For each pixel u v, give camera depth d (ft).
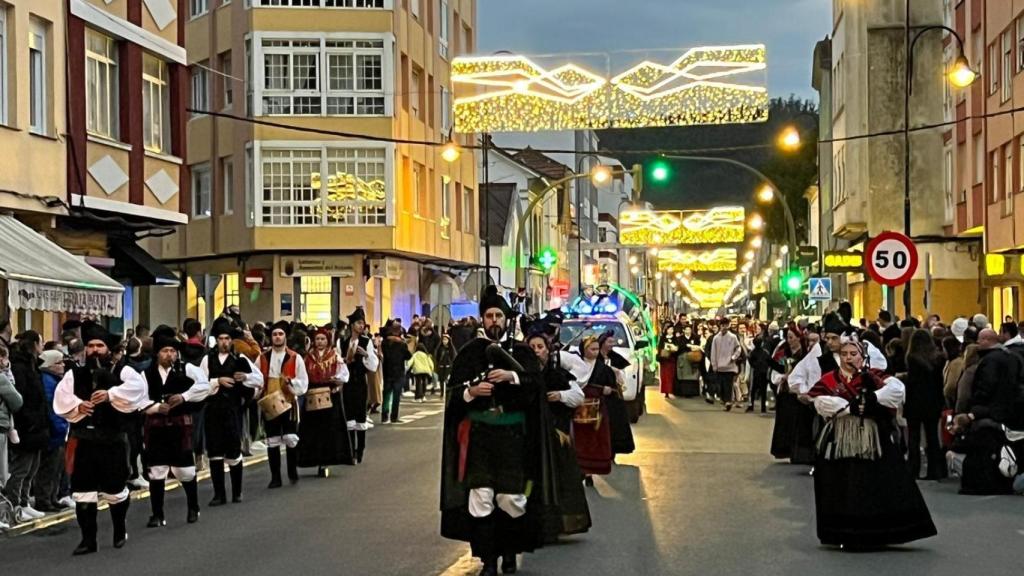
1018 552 37.42
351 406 62.18
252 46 133.59
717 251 283.59
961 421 51.39
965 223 126.31
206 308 146.10
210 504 49.55
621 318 90.07
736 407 102.32
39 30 72.59
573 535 40.40
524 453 33.32
